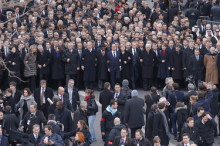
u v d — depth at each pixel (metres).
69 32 91.88
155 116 60.16
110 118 61.53
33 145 56.94
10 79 83.00
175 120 65.81
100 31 88.94
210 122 61.06
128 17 97.88
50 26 89.94
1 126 58.28
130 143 55.12
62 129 59.97
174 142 65.81
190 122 59.44
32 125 60.34
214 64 83.81
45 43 86.69
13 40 85.12
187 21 96.94
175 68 86.50
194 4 108.94
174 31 92.19
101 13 102.69
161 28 93.25
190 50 86.25
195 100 65.12
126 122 62.75
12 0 82.12
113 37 88.94
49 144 55.03
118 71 85.31
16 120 60.28
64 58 84.44
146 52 86.06
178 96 66.81
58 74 85.12
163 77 86.62
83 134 56.75
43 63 84.25
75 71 84.75
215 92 68.06
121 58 85.62
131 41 89.44
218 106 68.56
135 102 62.50
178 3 113.31
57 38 86.44
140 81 88.69
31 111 60.91
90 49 85.44
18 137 59.16
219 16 104.00
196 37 96.31
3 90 84.62
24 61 82.81
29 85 84.25
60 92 65.69
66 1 104.38
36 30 89.25
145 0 115.25
